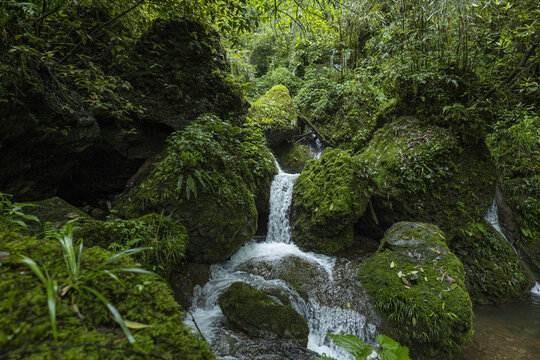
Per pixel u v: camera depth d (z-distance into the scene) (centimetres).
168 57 392
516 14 438
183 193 324
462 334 267
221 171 372
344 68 869
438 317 266
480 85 454
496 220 497
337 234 458
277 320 267
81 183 370
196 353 75
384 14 603
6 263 75
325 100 837
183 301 299
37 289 70
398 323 278
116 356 63
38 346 58
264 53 1237
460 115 439
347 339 104
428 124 491
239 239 374
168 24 379
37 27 248
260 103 845
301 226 487
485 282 398
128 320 75
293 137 848
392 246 369
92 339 64
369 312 297
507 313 361
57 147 282
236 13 330
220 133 400
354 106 778
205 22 420
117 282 83
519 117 503
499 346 291
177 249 283
